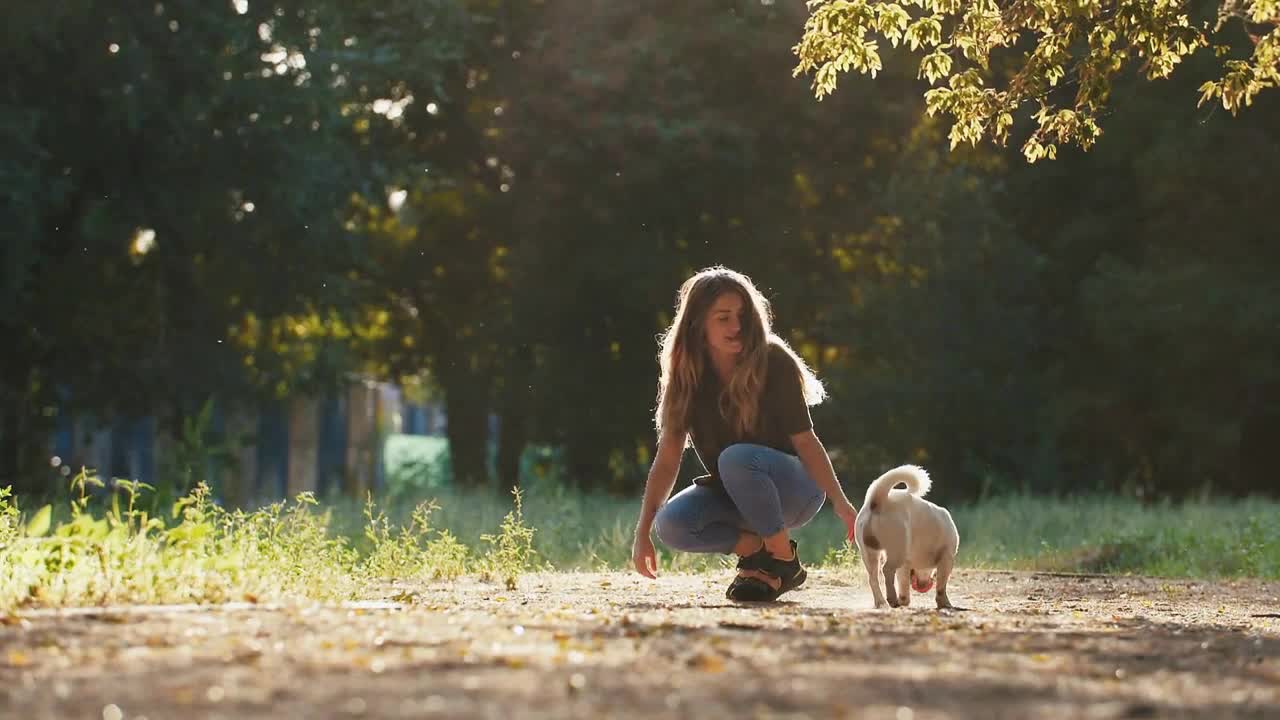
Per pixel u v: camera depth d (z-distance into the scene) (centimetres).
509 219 2467
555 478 2350
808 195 2488
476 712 290
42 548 662
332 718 284
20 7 1666
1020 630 506
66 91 1814
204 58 1780
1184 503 1875
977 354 2333
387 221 2672
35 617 480
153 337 2034
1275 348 2256
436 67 2077
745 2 2250
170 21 1830
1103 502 1966
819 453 669
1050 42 792
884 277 2486
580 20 2289
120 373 2003
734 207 2353
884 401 2300
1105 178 2380
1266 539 1266
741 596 664
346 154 1945
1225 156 2205
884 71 2291
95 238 1839
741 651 402
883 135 2434
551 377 2456
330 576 721
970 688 335
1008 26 788
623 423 2505
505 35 2394
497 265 2592
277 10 1908
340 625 461
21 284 1734
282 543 784
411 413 3500
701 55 2273
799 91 2277
